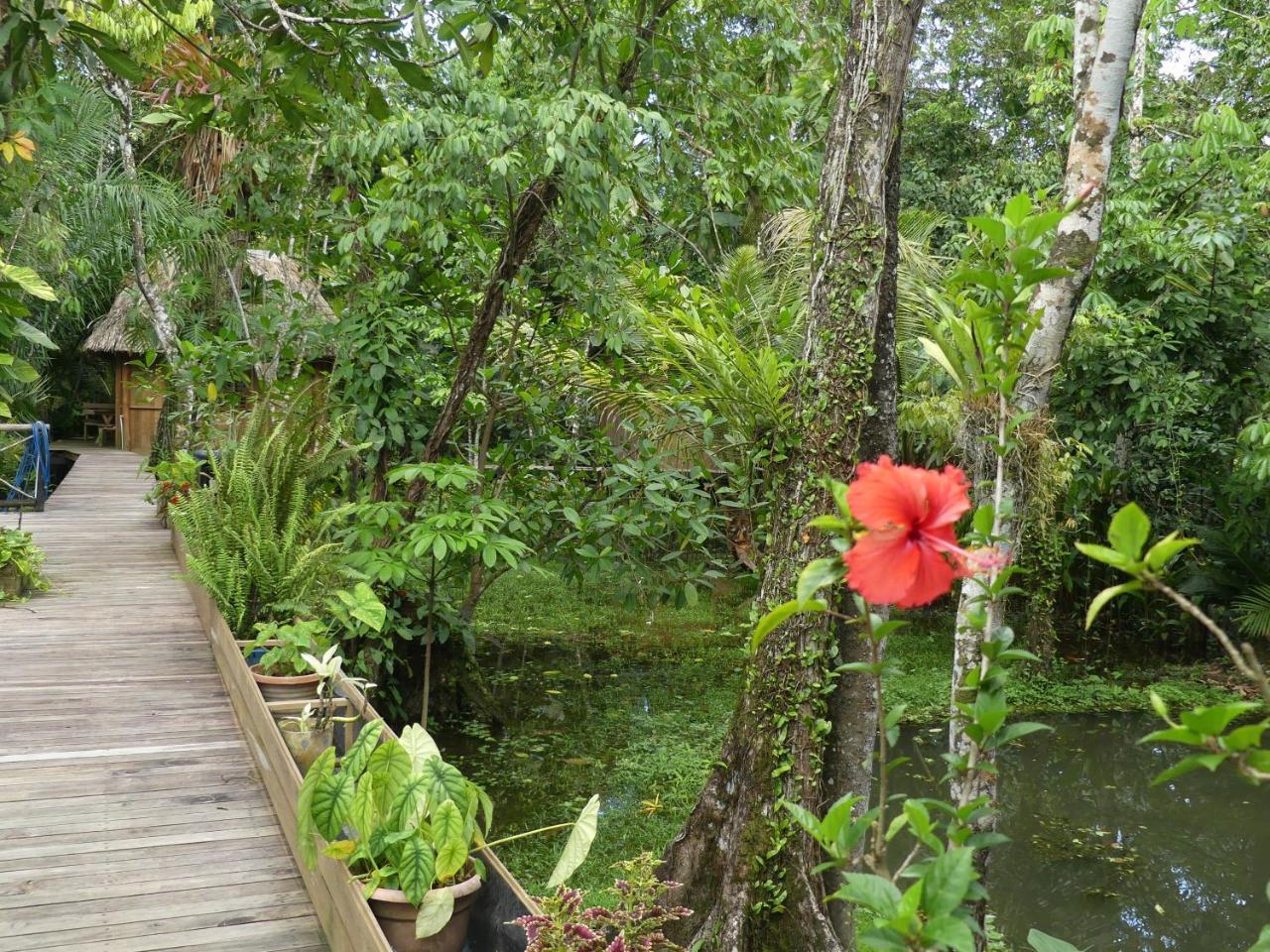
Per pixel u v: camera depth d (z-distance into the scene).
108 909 2.91
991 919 4.65
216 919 2.88
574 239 5.80
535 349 6.90
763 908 3.52
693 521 5.79
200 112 3.79
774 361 4.33
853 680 3.73
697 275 10.77
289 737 3.74
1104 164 3.44
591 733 7.00
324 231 6.63
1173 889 5.07
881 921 1.32
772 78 6.68
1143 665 9.86
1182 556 10.72
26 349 10.88
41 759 3.99
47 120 4.39
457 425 7.14
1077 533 10.16
